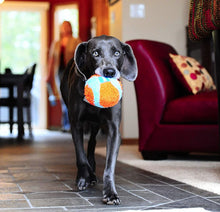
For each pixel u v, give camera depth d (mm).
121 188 1890
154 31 4684
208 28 1592
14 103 5777
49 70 7188
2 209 1485
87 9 8141
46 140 5195
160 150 2936
